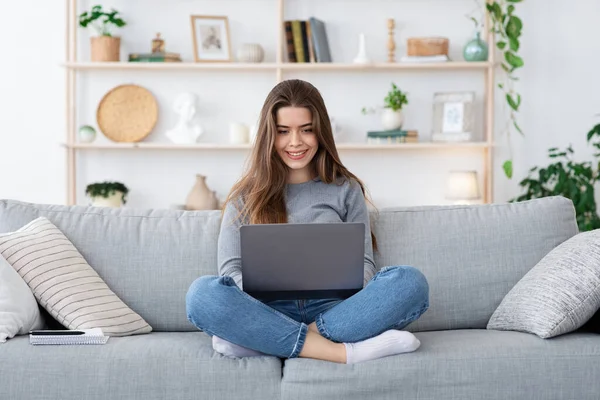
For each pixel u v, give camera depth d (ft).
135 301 7.04
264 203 7.04
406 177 14.10
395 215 7.50
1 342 5.88
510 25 12.78
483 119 14.03
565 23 13.88
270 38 14.06
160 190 14.16
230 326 5.83
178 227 7.32
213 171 14.16
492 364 5.79
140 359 5.78
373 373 5.71
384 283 6.00
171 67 13.41
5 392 5.68
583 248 6.48
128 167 14.15
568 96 13.94
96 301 6.57
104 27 13.53
